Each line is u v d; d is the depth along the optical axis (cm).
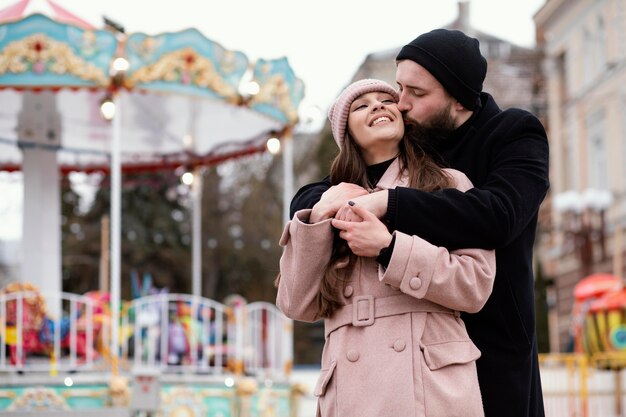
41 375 1012
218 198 3541
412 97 335
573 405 1336
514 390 316
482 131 338
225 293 3528
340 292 307
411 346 295
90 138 1412
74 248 3058
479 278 299
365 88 330
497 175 319
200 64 1104
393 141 324
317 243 304
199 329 1168
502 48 3484
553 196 3136
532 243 332
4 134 1332
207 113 1304
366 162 332
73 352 1041
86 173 1527
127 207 3197
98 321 1117
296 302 311
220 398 1095
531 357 323
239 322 1139
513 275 323
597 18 2839
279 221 3625
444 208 299
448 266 294
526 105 3347
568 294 2892
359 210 299
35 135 1195
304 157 3788
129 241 3155
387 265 295
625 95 2662
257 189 3625
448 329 302
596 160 2889
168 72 1091
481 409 296
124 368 1137
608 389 1554
